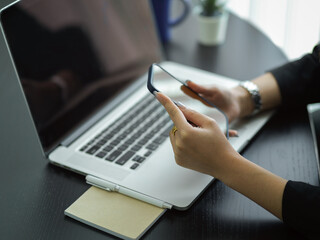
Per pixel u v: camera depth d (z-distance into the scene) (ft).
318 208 2.29
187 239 2.37
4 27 2.71
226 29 4.71
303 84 3.41
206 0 4.30
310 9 6.23
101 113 3.33
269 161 2.94
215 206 2.58
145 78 3.82
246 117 3.33
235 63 4.14
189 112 2.56
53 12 3.08
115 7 3.64
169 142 3.01
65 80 3.10
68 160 2.88
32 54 2.88
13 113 3.41
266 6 6.58
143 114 3.34
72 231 2.44
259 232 2.41
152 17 4.00
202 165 2.49
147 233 2.42
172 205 2.52
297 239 2.37
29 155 3.03
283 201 2.35
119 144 3.01
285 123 3.32
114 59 3.55
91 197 2.62
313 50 3.25
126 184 2.66
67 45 3.16
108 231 2.40
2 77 3.77
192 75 3.86
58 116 3.01
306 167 2.88
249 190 2.42
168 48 4.42
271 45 4.40
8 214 2.58
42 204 2.63
